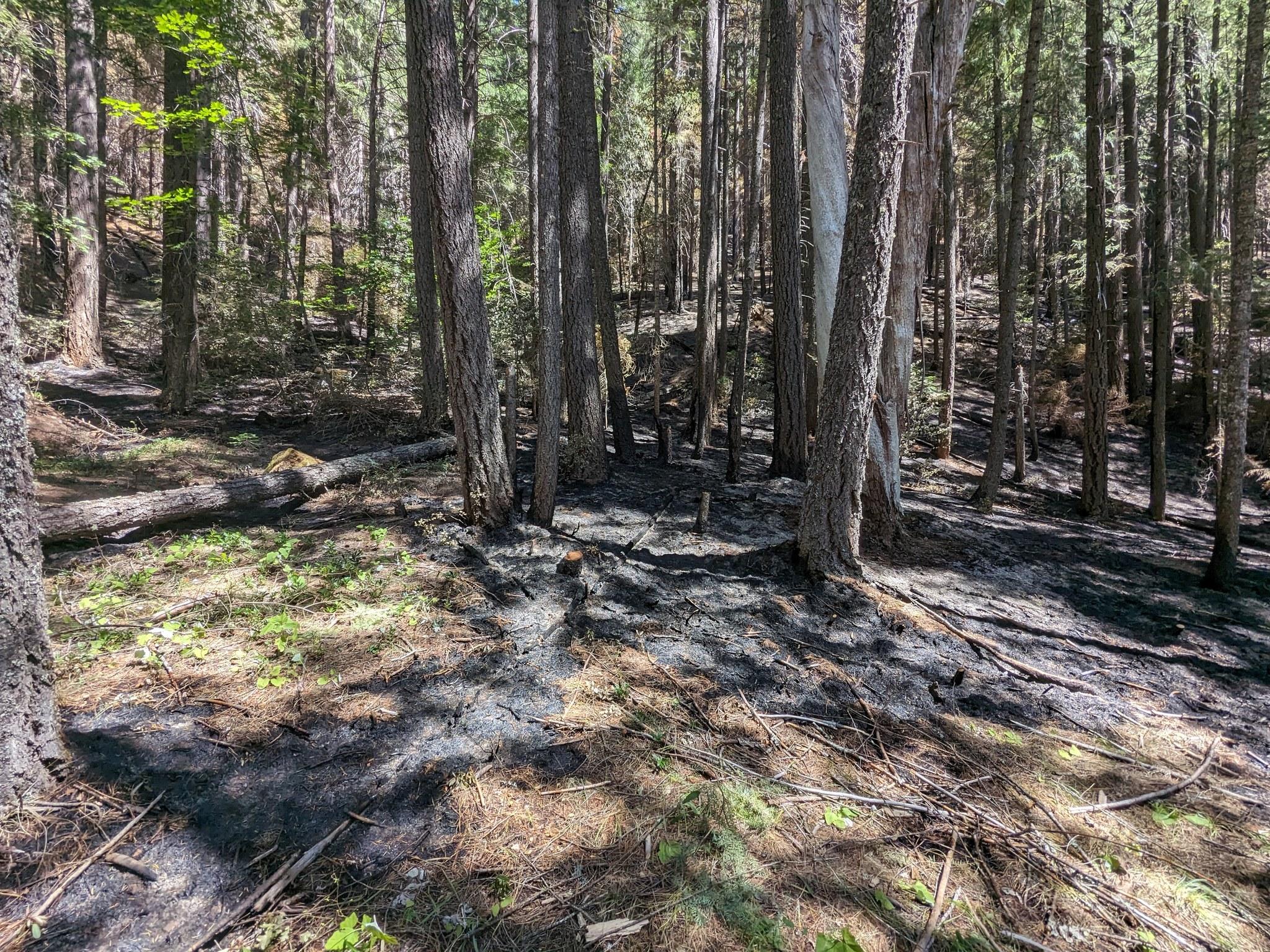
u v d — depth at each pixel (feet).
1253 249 19.15
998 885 8.14
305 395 43.24
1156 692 13.70
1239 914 8.10
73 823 7.71
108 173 64.44
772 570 16.93
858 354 15.15
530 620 13.50
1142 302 48.16
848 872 8.05
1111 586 20.08
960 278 81.56
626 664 12.27
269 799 8.34
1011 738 11.48
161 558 15.81
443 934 6.79
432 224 16.40
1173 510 36.47
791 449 29.04
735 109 50.19
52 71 44.06
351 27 63.62
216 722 9.62
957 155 57.93
